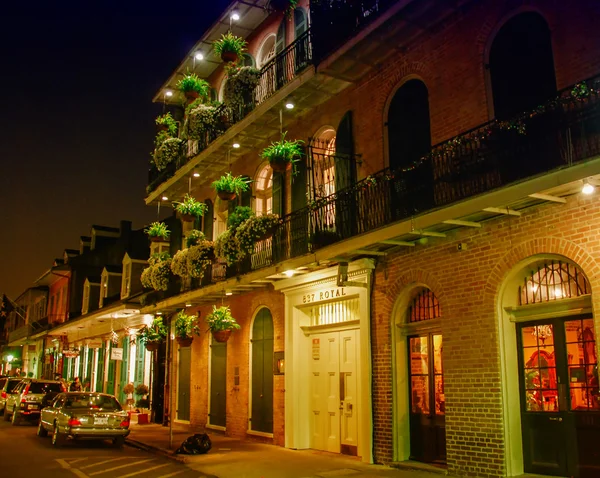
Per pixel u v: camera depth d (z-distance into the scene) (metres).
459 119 10.42
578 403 8.62
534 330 9.28
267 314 15.82
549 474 8.81
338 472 10.73
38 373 44.06
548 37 9.28
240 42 16.12
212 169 18.53
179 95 21.78
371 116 12.47
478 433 9.43
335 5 12.41
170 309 20.61
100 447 15.72
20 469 11.83
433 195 10.32
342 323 13.24
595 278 8.06
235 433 16.45
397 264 11.45
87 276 35.88
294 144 13.06
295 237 13.41
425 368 11.08
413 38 11.48
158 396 22.05
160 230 20.53
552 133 8.36
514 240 9.22
